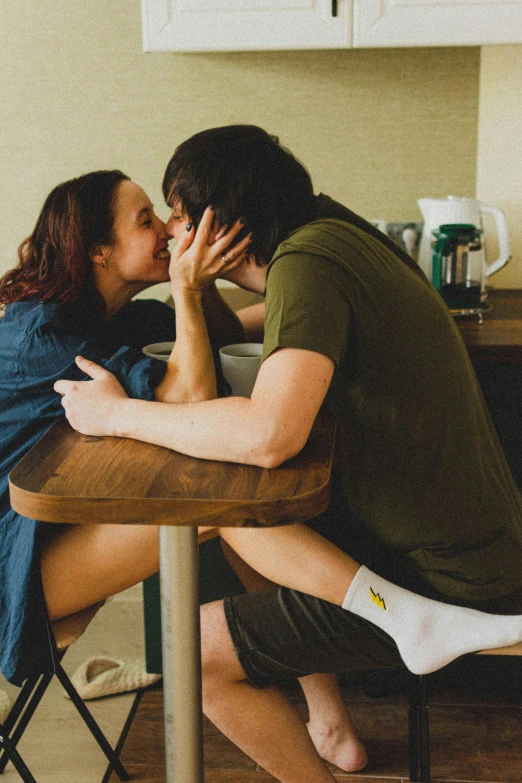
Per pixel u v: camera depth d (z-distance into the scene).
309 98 2.26
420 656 1.20
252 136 1.26
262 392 1.05
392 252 1.28
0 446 1.34
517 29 1.86
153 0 1.92
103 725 1.84
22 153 2.36
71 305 1.39
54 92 2.31
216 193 1.23
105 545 1.28
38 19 2.26
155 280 1.50
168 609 1.11
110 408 1.15
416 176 2.29
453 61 2.19
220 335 1.72
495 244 2.31
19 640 1.24
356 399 1.17
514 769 1.71
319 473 1.01
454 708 1.90
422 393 1.19
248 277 1.33
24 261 1.48
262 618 1.26
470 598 1.26
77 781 1.68
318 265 1.09
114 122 2.32
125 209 1.44
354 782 1.68
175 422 1.08
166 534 1.08
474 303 1.93
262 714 1.31
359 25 1.89
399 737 1.81
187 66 2.26
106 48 2.26
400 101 2.24
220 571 1.89
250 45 1.93
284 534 1.25
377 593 1.22
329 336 1.05
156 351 1.45
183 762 1.18
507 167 2.26
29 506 0.96
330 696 1.70
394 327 1.15
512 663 1.88
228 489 0.96
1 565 1.28
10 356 1.30
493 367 1.77
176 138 2.32
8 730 1.46
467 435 1.25
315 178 2.32
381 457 1.20
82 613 1.37
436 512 1.23
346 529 1.42
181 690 1.14
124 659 2.05
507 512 1.30
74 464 1.04
